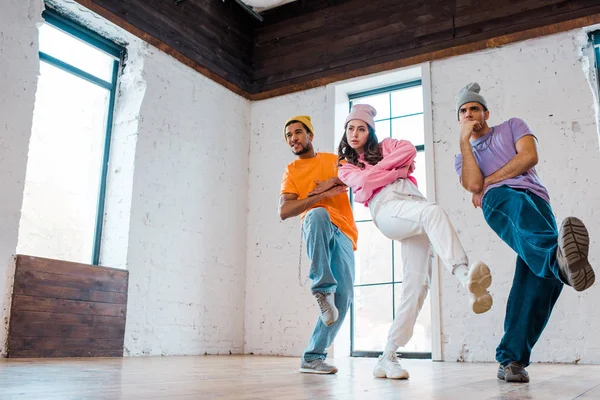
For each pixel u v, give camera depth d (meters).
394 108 5.34
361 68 5.33
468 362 4.16
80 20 4.46
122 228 4.43
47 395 1.36
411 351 4.67
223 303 5.23
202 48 5.39
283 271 5.34
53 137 4.22
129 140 4.61
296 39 5.85
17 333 3.37
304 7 5.88
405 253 2.23
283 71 5.85
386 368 2.17
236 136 5.71
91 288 3.89
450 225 1.99
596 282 3.96
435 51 4.94
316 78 5.60
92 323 3.86
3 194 3.55
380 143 2.41
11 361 3.04
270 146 5.75
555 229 2.05
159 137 4.80
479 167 2.26
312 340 2.52
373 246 5.09
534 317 2.05
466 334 4.30
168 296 4.67
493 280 4.29
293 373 2.46
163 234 4.71
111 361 3.34
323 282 2.32
